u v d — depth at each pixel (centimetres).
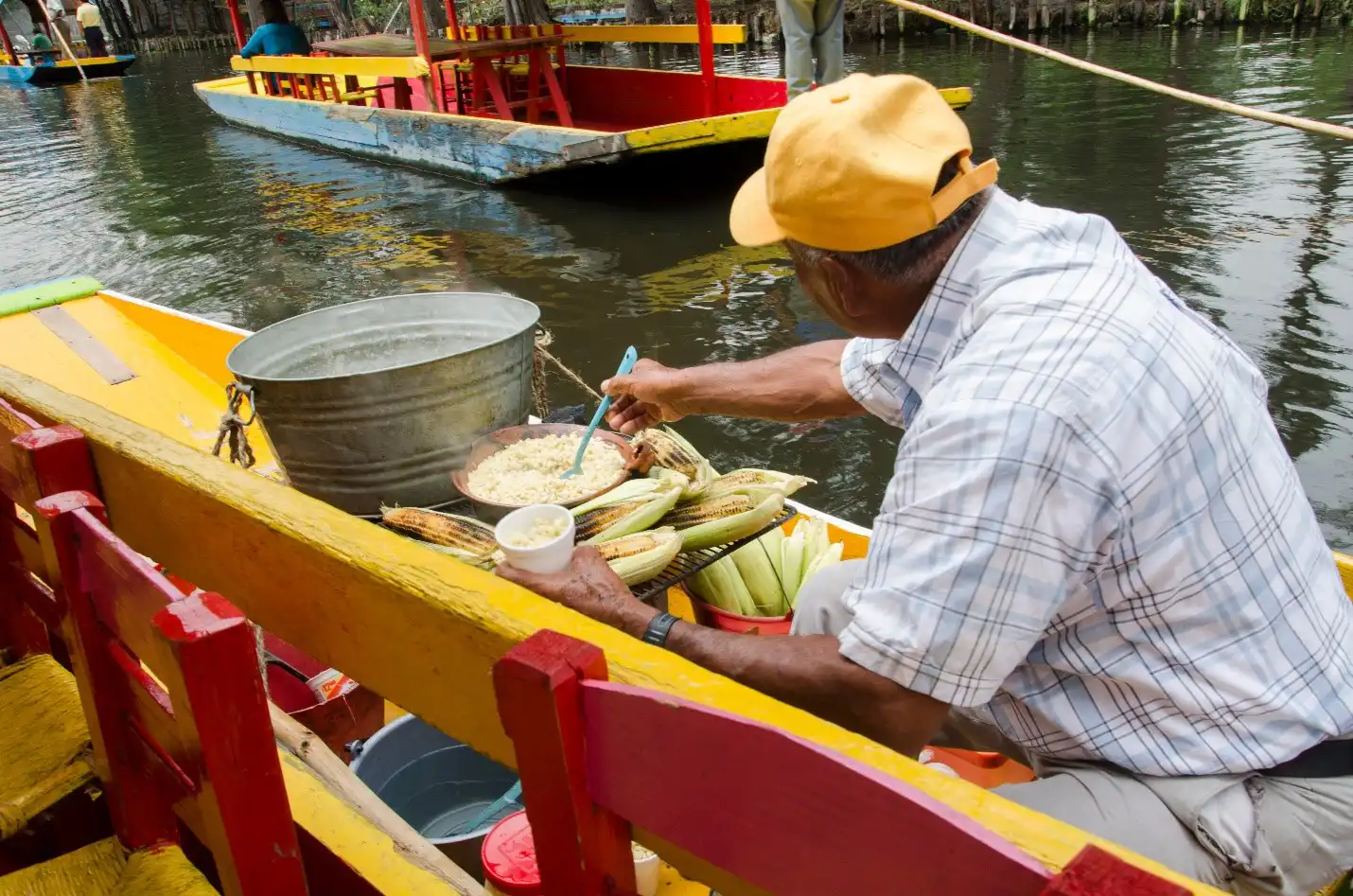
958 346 142
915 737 138
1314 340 566
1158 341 131
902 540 133
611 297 746
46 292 505
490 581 131
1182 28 1841
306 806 204
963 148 138
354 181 1177
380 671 146
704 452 517
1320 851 143
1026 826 87
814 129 138
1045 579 128
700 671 110
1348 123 1012
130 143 1562
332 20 2858
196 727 135
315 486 273
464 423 272
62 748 203
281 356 296
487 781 261
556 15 2712
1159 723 143
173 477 171
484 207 1015
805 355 237
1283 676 139
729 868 99
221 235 1000
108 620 163
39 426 204
